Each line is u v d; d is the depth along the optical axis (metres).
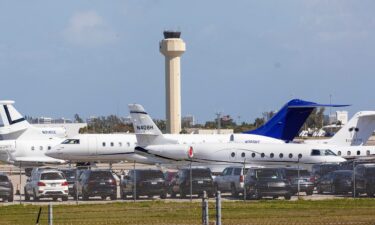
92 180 170.25
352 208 140.50
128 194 173.38
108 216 126.19
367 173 173.00
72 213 132.75
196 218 121.50
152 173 173.25
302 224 110.56
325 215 126.19
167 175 193.38
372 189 172.00
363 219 118.12
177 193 177.75
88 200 172.50
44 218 124.44
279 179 167.75
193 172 175.38
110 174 172.62
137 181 171.38
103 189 170.25
